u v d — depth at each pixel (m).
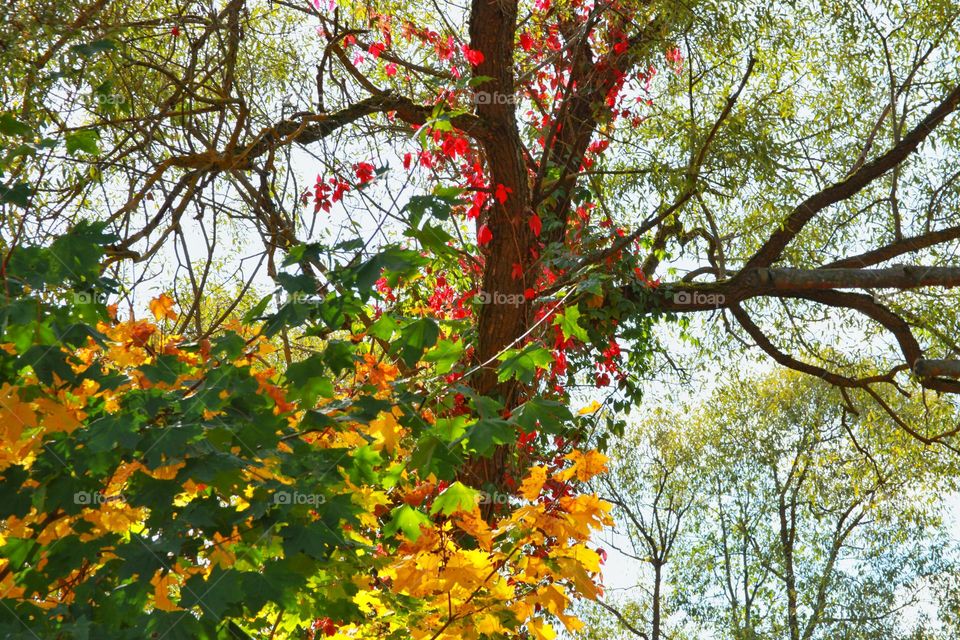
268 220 5.33
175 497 2.94
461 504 2.93
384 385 3.21
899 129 8.53
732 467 18.45
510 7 5.93
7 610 2.50
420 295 7.09
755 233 8.40
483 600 3.04
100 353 3.10
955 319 8.54
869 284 7.96
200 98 5.31
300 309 2.74
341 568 3.13
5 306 2.53
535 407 2.89
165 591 2.65
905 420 11.49
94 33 4.60
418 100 7.22
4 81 4.20
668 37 6.48
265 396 2.89
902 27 8.21
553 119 7.37
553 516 2.92
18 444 2.72
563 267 6.99
